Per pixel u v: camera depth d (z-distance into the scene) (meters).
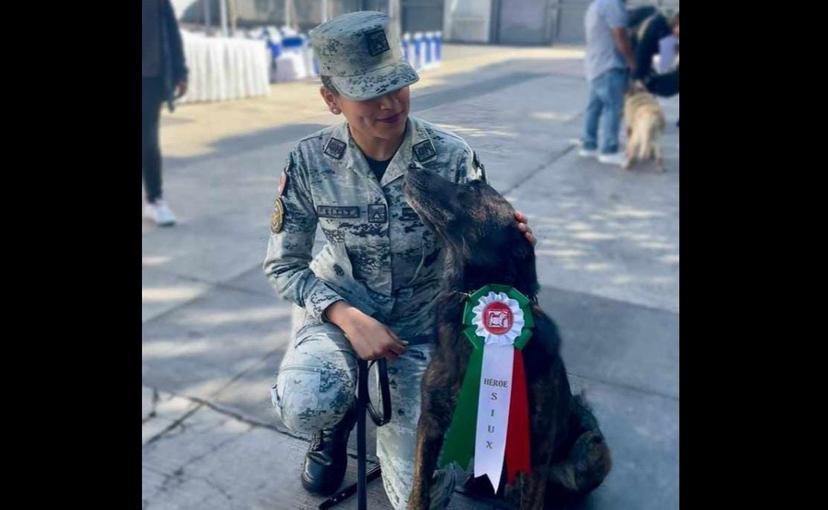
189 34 7.62
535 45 12.98
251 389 2.72
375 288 1.91
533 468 1.75
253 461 2.33
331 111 1.76
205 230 4.23
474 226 1.67
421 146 1.78
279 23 9.52
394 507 1.89
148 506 2.14
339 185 1.81
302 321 1.99
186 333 3.12
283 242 1.89
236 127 5.95
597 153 5.70
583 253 3.89
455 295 1.71
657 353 2.90
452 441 1.70
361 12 1.71
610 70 5.42
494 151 1.88
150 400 2.63
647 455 2.30
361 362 1.78
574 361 2.83
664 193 4.92
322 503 2.08
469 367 1.67
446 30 12.61
